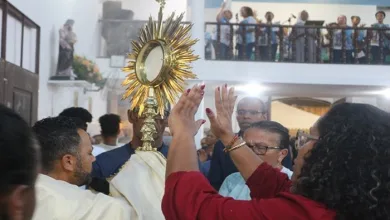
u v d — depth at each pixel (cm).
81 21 1167
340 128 131
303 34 1100
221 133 178
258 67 1059
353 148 126
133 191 193
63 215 159
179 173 139
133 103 219
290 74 1062
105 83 1141
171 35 212
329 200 124
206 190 135
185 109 147
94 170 255
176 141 143
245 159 178
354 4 1480
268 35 1085
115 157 262
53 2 1031
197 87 147
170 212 135
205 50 1090
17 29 725
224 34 1085
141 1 1323
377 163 125
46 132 179
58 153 179
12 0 707
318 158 131
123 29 1233
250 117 344
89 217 162
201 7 1003
